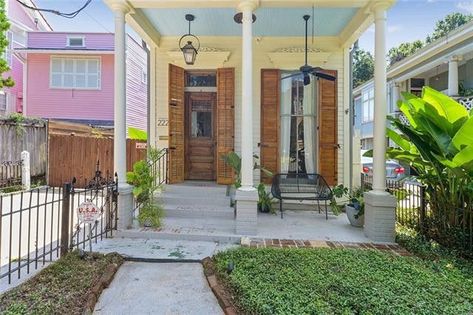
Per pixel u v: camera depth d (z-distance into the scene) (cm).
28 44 1439
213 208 567
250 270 329
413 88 1393
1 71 1015
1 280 318
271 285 292
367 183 727
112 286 318
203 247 430
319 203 664
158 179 667
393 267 340
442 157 409
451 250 396
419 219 488
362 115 1884
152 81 693
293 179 673
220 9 552
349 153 679
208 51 681
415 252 409
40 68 1430
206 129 719
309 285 292
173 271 356
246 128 480
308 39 680
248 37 475
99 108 1439
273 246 429
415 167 489
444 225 428
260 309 253
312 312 247
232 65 690
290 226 535
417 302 261
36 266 347
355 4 484
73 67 1440
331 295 273
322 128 670
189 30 609
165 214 554
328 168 669
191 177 720
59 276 319
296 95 690
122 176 500
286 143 689
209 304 286
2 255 392
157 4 491
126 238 467
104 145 1013
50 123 1031
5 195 727
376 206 459
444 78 1291
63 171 1006
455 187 413
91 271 332
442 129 414
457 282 304
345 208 607
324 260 359
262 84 674
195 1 479
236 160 610
